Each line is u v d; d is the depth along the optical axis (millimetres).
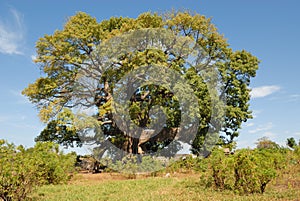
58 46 19047
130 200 7617
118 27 20953
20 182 7008
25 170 7082
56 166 11320
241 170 7973
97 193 9000
